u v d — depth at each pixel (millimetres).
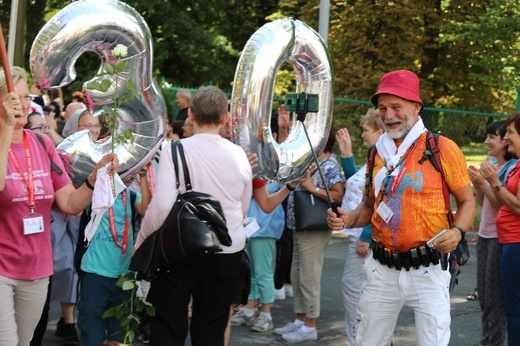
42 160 4629
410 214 4848
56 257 6703
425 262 4844
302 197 6930
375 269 5027
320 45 5703
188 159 5043
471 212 4883
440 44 21453
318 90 5766
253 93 5383
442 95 23797
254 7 32062
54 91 14086
